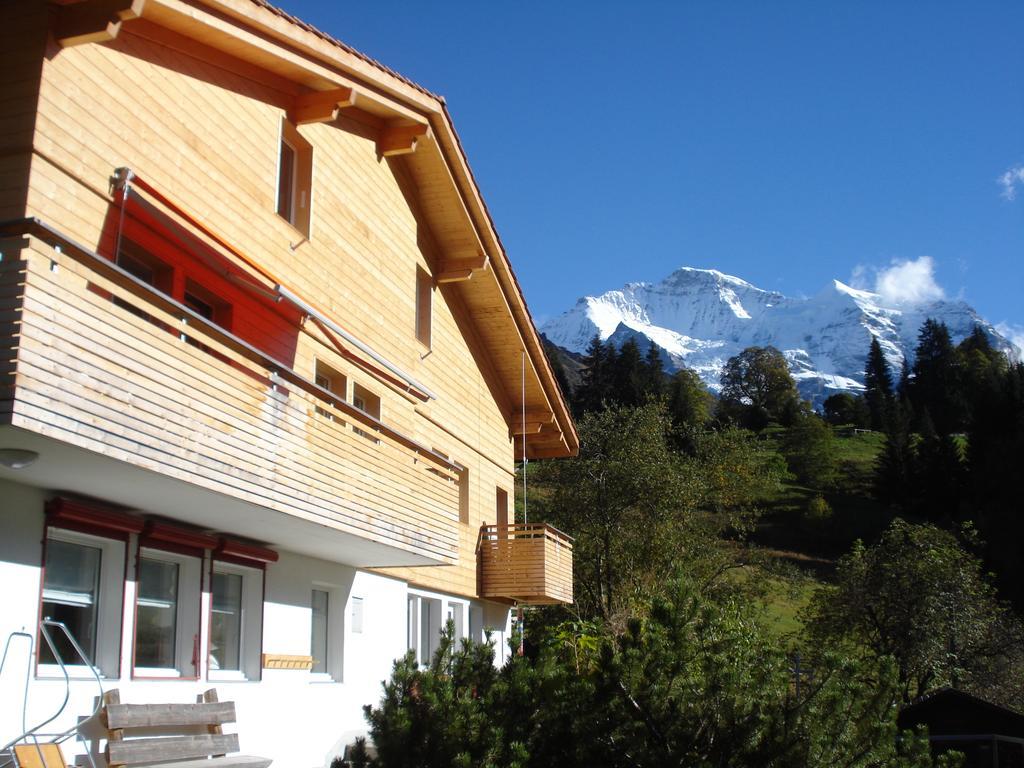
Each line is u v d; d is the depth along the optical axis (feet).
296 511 34.04
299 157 44.55
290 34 38.14
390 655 50.62
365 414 39.60
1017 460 237.66
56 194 28.81
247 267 38.50
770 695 30.14
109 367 25.66
